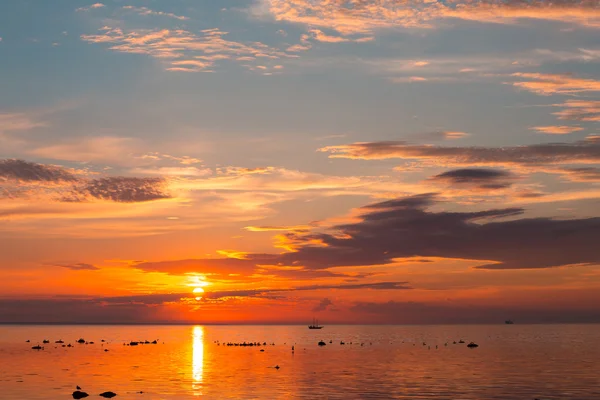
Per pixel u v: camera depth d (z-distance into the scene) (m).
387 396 87.50
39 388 94.94
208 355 173.00
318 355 174.38
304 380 106.69
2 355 168.88
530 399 84.94
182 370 124.88
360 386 98.31
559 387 97.31
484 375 115.50
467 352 187.88
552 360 152.88
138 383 101.56
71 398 84.94
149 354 176.50
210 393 89.94
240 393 90.06
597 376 113.56
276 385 99.50
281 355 174.38
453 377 112.06
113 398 85.00
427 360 153.75
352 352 189.50
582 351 191.12
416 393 90.50
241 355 173.50
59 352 183.62
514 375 115.25
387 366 135.88
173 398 85.25
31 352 182.75
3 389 93.81
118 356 166.50
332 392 91.38
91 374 115.62
